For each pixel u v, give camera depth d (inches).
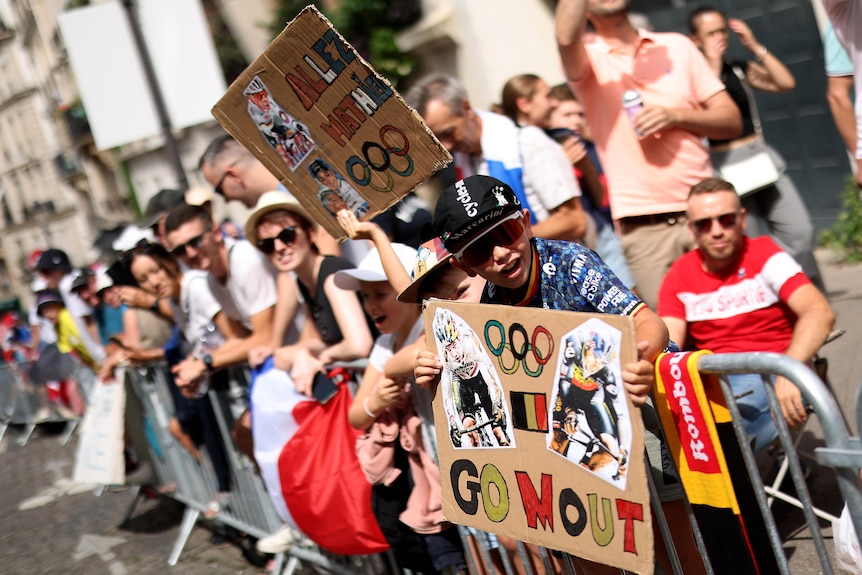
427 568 141.4
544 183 161.6
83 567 243.8
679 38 178.7
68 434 417.7
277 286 173.5
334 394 150.9
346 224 125.8
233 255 176.1
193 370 183.3
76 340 374.3
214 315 195.3
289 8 475.8
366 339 146.2
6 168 2128.4
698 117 172.9
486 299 105.0
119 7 278.4
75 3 960.3
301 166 123.7
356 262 162.7
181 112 285.7
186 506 249.3
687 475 93.2
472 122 162.6
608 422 89.4
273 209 151.8
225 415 201.5
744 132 196.9
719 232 140.7
